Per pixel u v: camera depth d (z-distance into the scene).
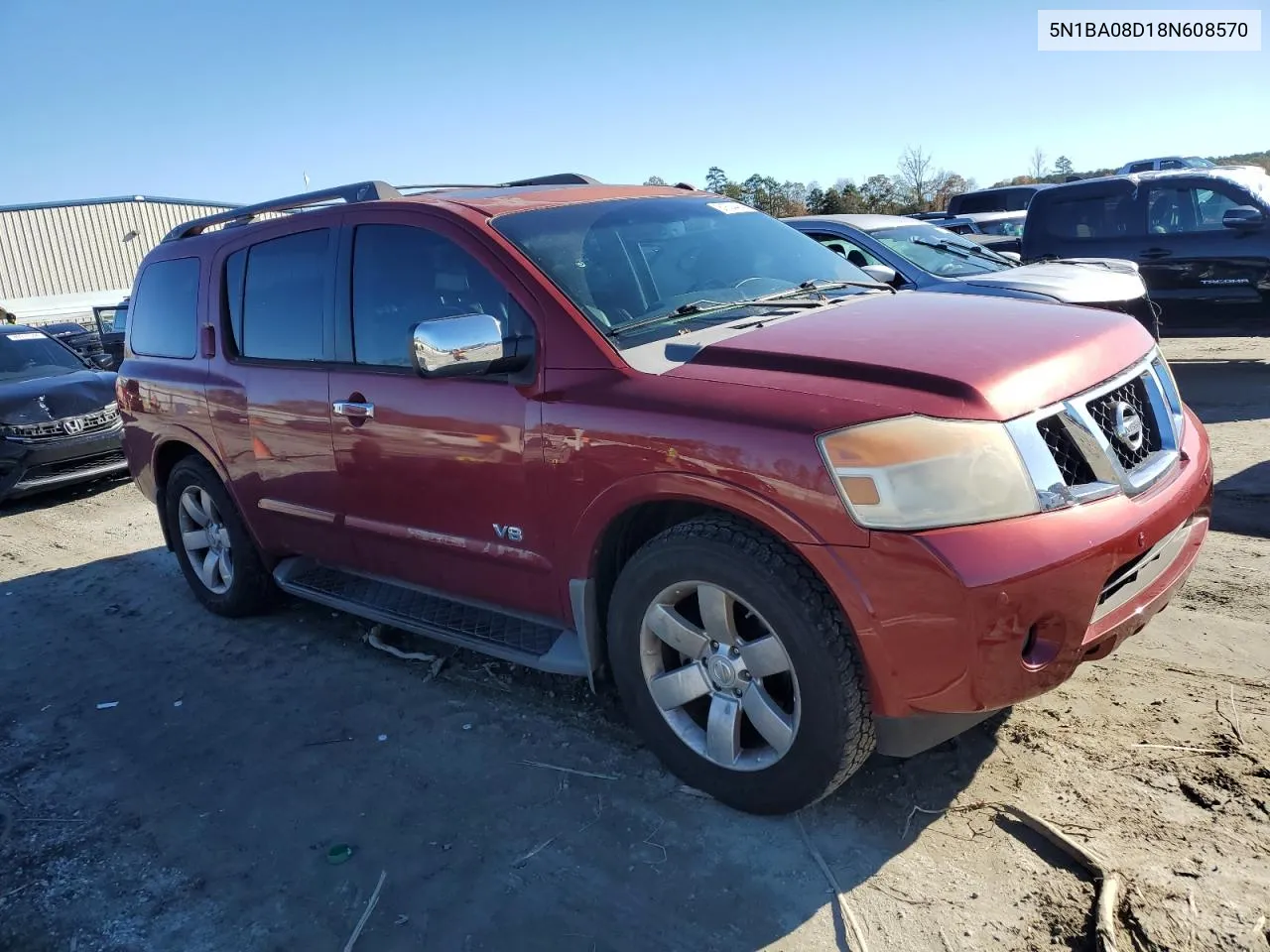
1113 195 10.10
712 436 2.69
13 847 3.17
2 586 6.09
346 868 2.89
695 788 3.10
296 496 4.30
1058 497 2.51
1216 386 9.02
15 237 50.56
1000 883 2.56
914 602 2.43
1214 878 2.48
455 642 3.70
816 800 2.78
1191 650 3.69
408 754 3.52
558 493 3.13
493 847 2.92
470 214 3.58
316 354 4.11
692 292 3.59
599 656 3.28
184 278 4.98
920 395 2.52
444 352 2.98
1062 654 2.51
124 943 2.66
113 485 9.18
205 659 4.59
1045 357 2.75
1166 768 2.95
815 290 3.77
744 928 2.50
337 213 4.01
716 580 2.76
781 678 2.85
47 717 4.13
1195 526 3.09
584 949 2.48
